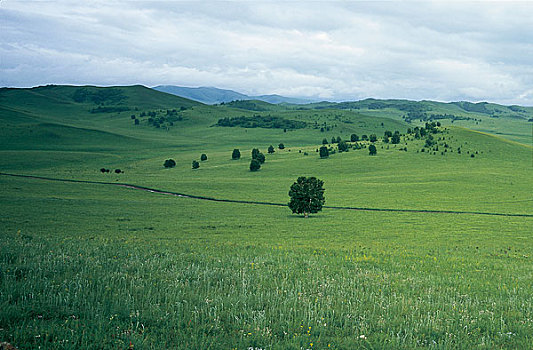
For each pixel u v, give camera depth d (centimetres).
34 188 10038
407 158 18438
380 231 5684
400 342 1025
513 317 1325
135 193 10500
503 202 9494
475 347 1031
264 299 1362
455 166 16562
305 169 17212
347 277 1906
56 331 942
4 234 3438
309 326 1091
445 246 4009
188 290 1421
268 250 2978
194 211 7875
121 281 1490
